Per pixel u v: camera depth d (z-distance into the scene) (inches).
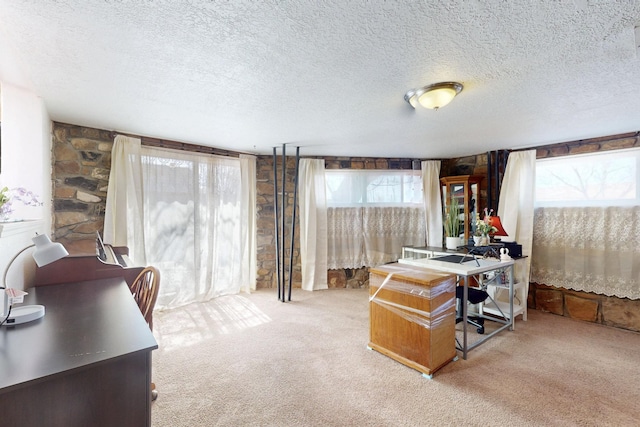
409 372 87.6
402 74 69.9
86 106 90.5
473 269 99.5
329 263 178.5
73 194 110.5
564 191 137.6
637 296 117.0
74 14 47.4
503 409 71.5
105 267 79.5
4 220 63.2
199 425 65.9
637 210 117.6
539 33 53.2
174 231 137.8
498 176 157.8
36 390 33.2
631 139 120.3
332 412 70.4
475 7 46.0
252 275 168.1
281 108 93.2
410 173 186.5
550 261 139.1
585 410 71.2
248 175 165.5
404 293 91.2
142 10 46.6
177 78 71.7
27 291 66.9
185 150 142.3
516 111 96.1
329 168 179.2
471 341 110.0
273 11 46.9
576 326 124.4
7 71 67.9
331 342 107.3
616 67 66.4
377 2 44.8
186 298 142.6
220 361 93.4
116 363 37.5
